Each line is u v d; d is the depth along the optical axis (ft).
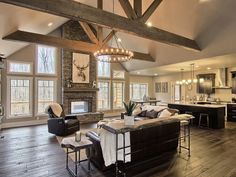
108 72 32.63
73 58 26.55
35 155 12.64
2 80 21.63
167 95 39.42
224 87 28.81
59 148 14.15
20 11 12.69
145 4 18.53
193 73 33.63
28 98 23.68
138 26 13.44
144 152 11.70
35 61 24.13
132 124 9.70
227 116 27.22
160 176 9.61
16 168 10.55
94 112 28.02
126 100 35.06
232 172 10.08
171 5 17.46
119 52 14.47
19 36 16.19
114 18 11.89
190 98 34.22
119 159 10.02
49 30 23.45
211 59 21.83
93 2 20.13
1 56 19.22
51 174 9.83
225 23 16.15
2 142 15.69
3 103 21.72
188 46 18.66
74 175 9.64
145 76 41.65
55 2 9.31
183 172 10.07
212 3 15.16
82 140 10.28
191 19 17.57
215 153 13.08
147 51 26.30
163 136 12.78
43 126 22.53
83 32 27.27
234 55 19.27
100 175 9.80
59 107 20.35
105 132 9.77
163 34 15.88
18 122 22.68
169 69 31.86
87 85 28.14
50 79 25.29
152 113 19.98
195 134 18.75
